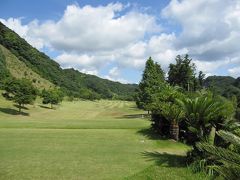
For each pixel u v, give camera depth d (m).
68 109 88.88
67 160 18.11
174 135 27.58
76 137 27.09
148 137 28.58
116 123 39.88
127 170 16.39
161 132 30.44
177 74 63.25
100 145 23.62
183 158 20.03
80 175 15.05
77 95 159.62
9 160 17.67
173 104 27.98
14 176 14.48
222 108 18.86
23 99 65.44
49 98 87.56
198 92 28.23
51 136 27.20
